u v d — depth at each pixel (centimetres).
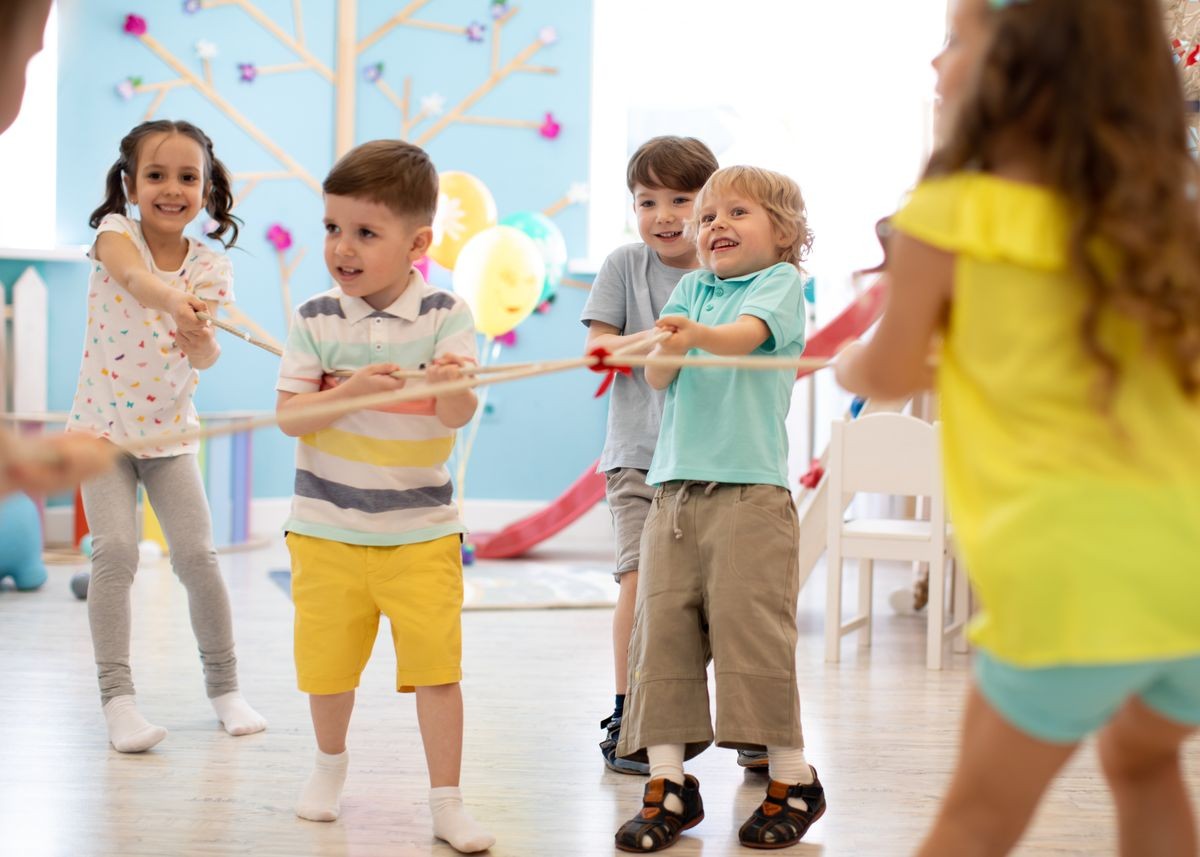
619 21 520
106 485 232
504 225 438
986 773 116
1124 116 111
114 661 226
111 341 234
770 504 191
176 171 235
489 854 177
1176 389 112
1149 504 108
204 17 489
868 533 306
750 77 508
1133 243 108
